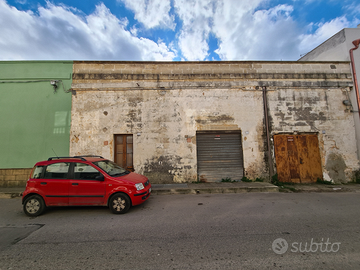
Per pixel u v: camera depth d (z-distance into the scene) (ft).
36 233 13.53
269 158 30.89
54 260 10.03
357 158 31.40
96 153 30.09
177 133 30.99
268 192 25.49
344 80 32.81
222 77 32.04
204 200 21.56
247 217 15.89
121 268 9.21
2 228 14.56
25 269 9.27
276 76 32.45
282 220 15.15
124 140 31.04
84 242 12.00
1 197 24.88
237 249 10.80
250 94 32.04
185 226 14.20
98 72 31.42
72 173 18.12
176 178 30.17
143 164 30.22
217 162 30.96
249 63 32.60
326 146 31.42
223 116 31.53
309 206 18.92
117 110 30.99
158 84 31.55
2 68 30.99
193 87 31.76
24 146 29.96
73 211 18.40
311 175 30.78
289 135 31.55
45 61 31.30
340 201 20.74
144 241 11.95
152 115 31.12
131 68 31.71
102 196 17.53
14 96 30.71
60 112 30.63
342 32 34.04
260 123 31.63
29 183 17.79
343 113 32.27
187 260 9.79
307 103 32.22
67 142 30.19
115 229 13.94
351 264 9.37
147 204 20.22
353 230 13.21
